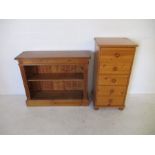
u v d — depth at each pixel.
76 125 1.89
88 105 2.29
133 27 2.06
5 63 2.32
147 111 2.15
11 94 2.61
